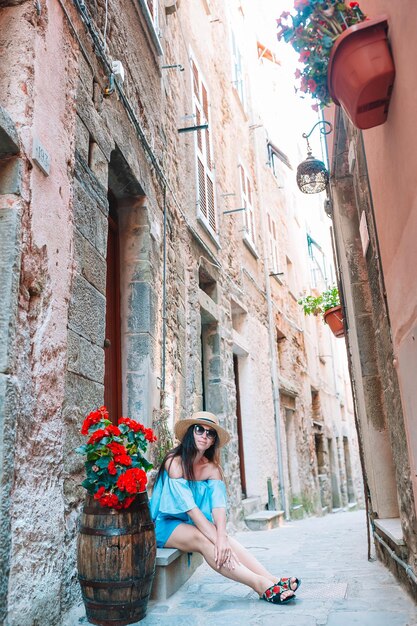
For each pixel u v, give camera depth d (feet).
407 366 8.12
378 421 14.23
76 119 10.27
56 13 9.75
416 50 5.98
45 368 8.33
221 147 27.50
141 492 8.87
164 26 19.33
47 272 8.59
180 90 21.48
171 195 18.37
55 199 9.07
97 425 8.77
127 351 14.20
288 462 34.50
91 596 8.25
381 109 7.61
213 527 9.92
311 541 17.84
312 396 46.03
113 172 13.84
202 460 10.73
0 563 6.59
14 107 8.28
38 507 7.76
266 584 9.55
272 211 38.58
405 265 7.66
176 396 16.98
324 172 17.60
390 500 13.51
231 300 25.67
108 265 14.24
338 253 17.33
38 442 7.93
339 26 7.46
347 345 17.34
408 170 6.95
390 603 9.16
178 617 8.73
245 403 26.76
